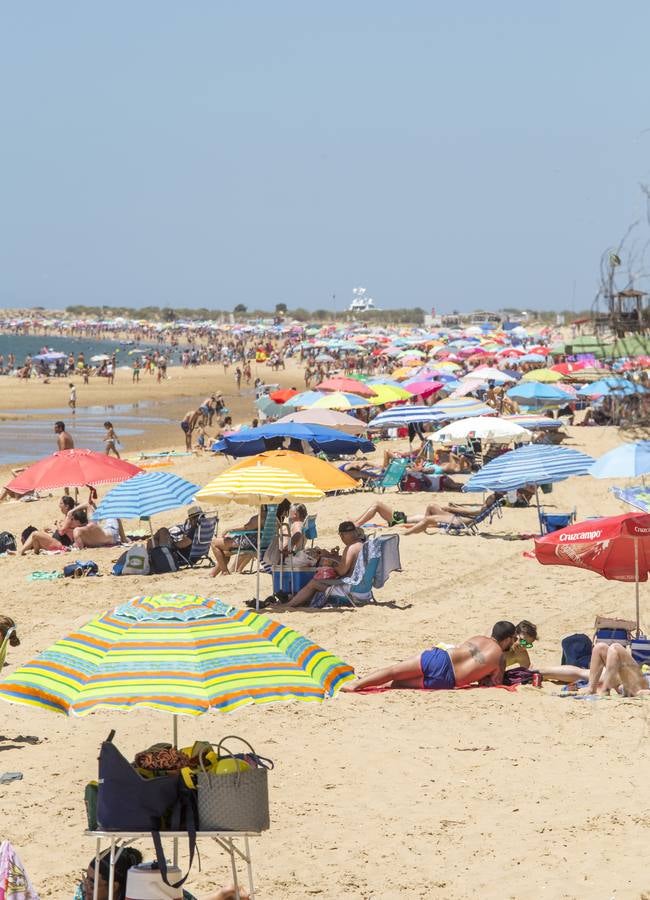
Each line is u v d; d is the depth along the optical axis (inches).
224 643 325.7
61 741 534.6
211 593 871.7
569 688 604.1
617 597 841.5
